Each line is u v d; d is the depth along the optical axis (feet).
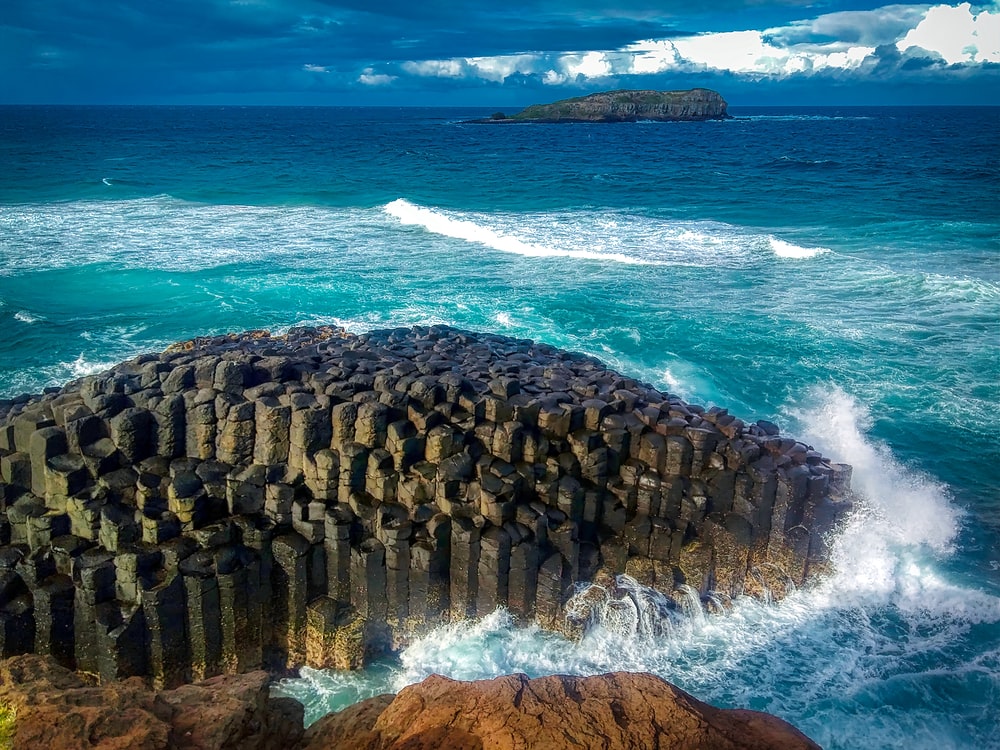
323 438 56.24
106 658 48.73
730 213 187.32
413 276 127.95
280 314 109.40
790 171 281.95
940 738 47.39
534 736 30.12
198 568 50.08
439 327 86.38
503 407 60.03
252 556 51.96
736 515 59.11
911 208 190.29
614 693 32.91
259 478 54.75
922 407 85.20
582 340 100.53
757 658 54.44
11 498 54.65
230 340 83.66
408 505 55.52
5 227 159.33
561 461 58.49
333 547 53.67
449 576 55.21
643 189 232.12
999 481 72.84
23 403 64.75
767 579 59.88
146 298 116.37
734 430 62.80
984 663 53.16
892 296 118.42
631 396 64.03
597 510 58.80
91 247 144.46
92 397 56.65
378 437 56.18
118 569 49.88
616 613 55.83
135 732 30.99
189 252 142.10
